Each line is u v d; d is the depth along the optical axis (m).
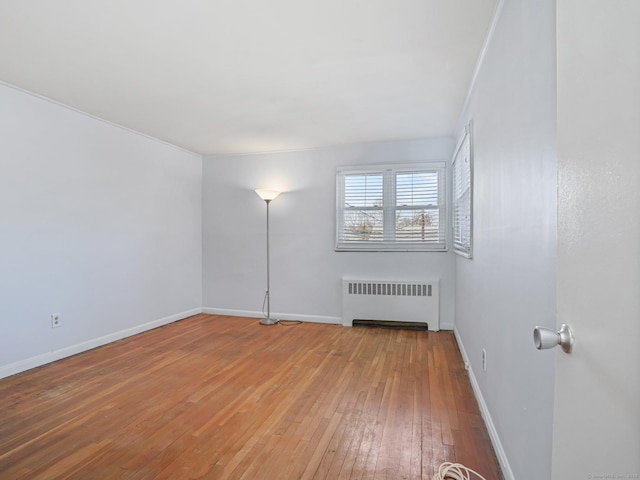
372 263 4.73
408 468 1.82
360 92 3.06
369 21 2.04
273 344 3.90
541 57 1.25
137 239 4.27
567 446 0.74
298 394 2.67
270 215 5.11
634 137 0.50
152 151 4.48
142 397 2.61
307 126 4.00
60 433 2.13
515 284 1.60
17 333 3.04
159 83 2.88
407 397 2.61
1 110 2.91
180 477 1.76
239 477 1.76
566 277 0.76
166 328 4.55
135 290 4.25
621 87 0.54
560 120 0.79
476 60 2.50
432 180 4.53
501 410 1.85
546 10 1.20
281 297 5.07
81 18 2.00
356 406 2.48
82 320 3.61
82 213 3.60
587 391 0.65
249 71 2.67
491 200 2.12
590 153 0.64
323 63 2.55
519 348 1.53
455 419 2.30
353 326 4.67
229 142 4.66
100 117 3.72
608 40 0.57
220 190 5.32
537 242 1.30
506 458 1.73
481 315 2.45
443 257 4.51
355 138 4.49
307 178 4.96
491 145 2.13
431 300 4.46
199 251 5.36
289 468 1.83
